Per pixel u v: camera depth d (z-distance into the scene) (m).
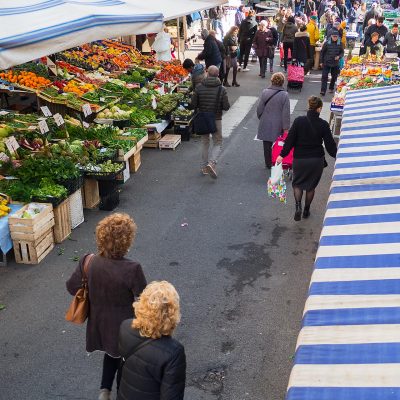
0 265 7.05
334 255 3.84
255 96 16.33
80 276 4.29
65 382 5.08
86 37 7.72
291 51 18.92
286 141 7.82
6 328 5.86
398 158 5.13
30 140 9.02
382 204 4.40
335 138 12.20
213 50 15.68
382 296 3.34
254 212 8.78
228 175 10.34
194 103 9.74
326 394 2.68
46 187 7.47
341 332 3.09
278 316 6.14
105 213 8.64
